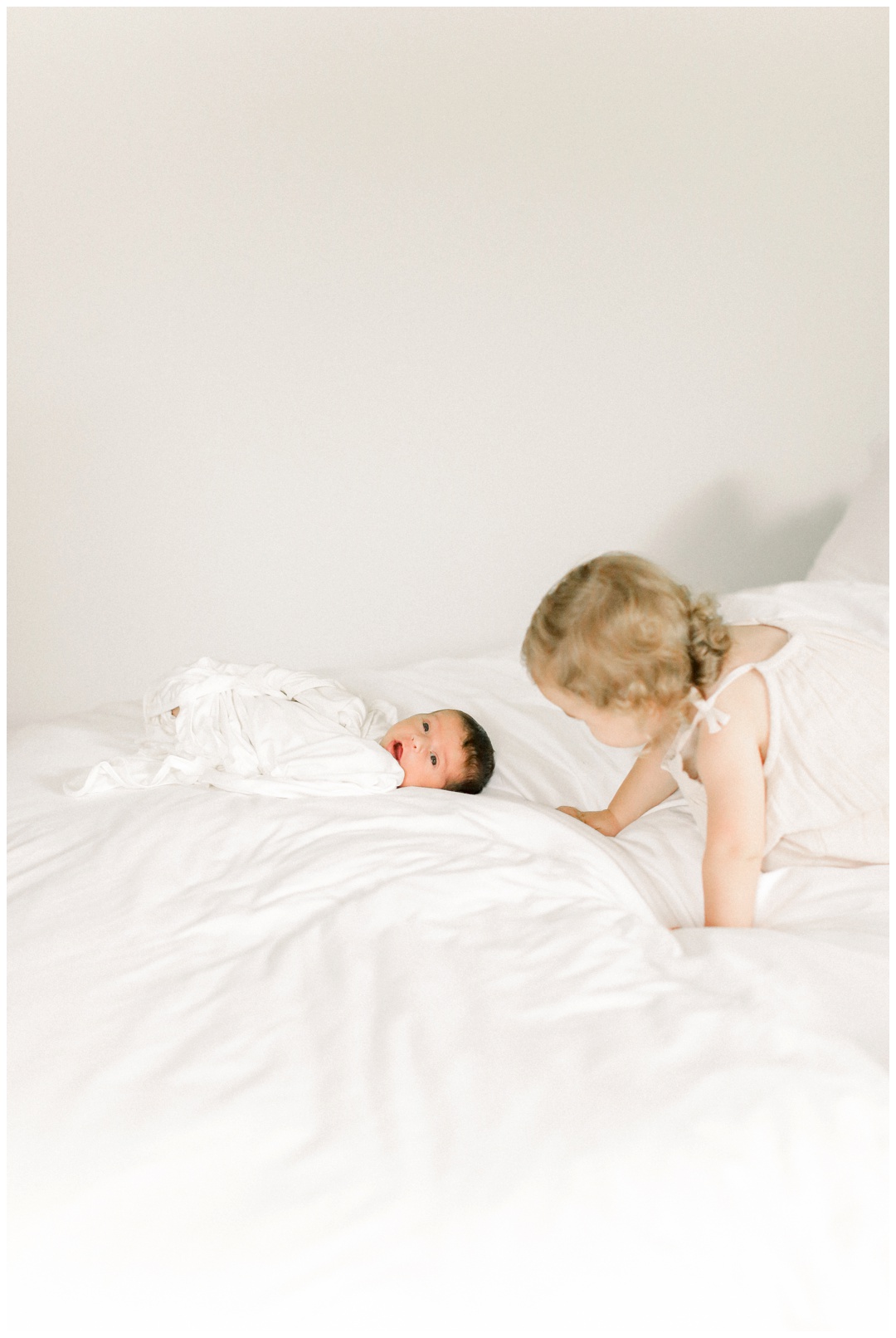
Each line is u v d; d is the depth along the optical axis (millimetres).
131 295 2268
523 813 1302
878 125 2707
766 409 2809
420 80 2322
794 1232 747
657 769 1366
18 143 2150
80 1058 862
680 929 1143
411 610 2600
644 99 2488
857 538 2326
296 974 991
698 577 2850
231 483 2406
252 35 2213
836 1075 837
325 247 2344
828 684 1182
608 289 2572
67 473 2320
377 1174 737
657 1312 684
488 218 2438
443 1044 866
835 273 2779
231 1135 773
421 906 1088
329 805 1331
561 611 1124
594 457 2664
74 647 2414
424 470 2521
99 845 1254
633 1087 812
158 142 2217
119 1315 659
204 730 1513
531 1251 690
